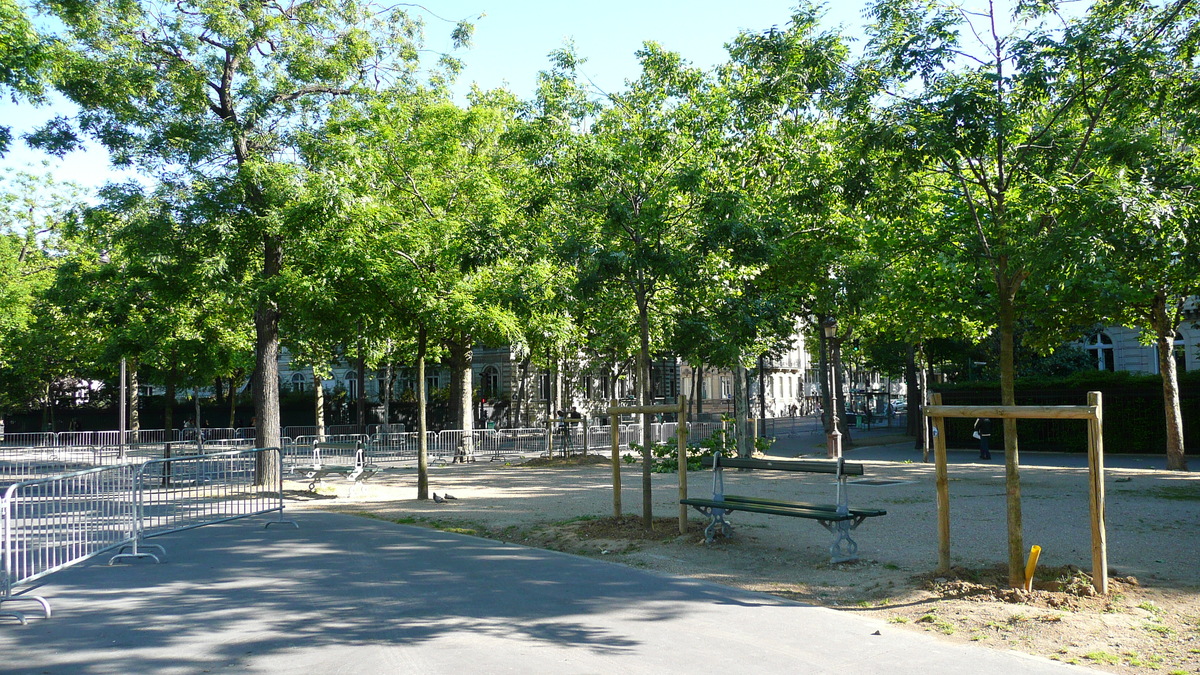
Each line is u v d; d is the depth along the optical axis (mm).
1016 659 5582
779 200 17234
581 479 19688
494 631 6352
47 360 43844
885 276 18422
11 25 14523
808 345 45250
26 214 42125
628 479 19219
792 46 11375
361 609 7070
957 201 11758
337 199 15078
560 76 16188
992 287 14344
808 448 32719
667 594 7496
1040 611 6516
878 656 5676
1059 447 26688
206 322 26250
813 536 10109
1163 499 13375
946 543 7672
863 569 8227
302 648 5973
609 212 11516
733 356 12914
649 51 18344
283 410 53000
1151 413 24984
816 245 18500
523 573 8477
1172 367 19531
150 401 53656
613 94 17609
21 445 40875
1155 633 6051
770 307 12727
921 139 9516
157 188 16969
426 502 15094
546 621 6625
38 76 15625
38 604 7434
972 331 23375
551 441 26484
